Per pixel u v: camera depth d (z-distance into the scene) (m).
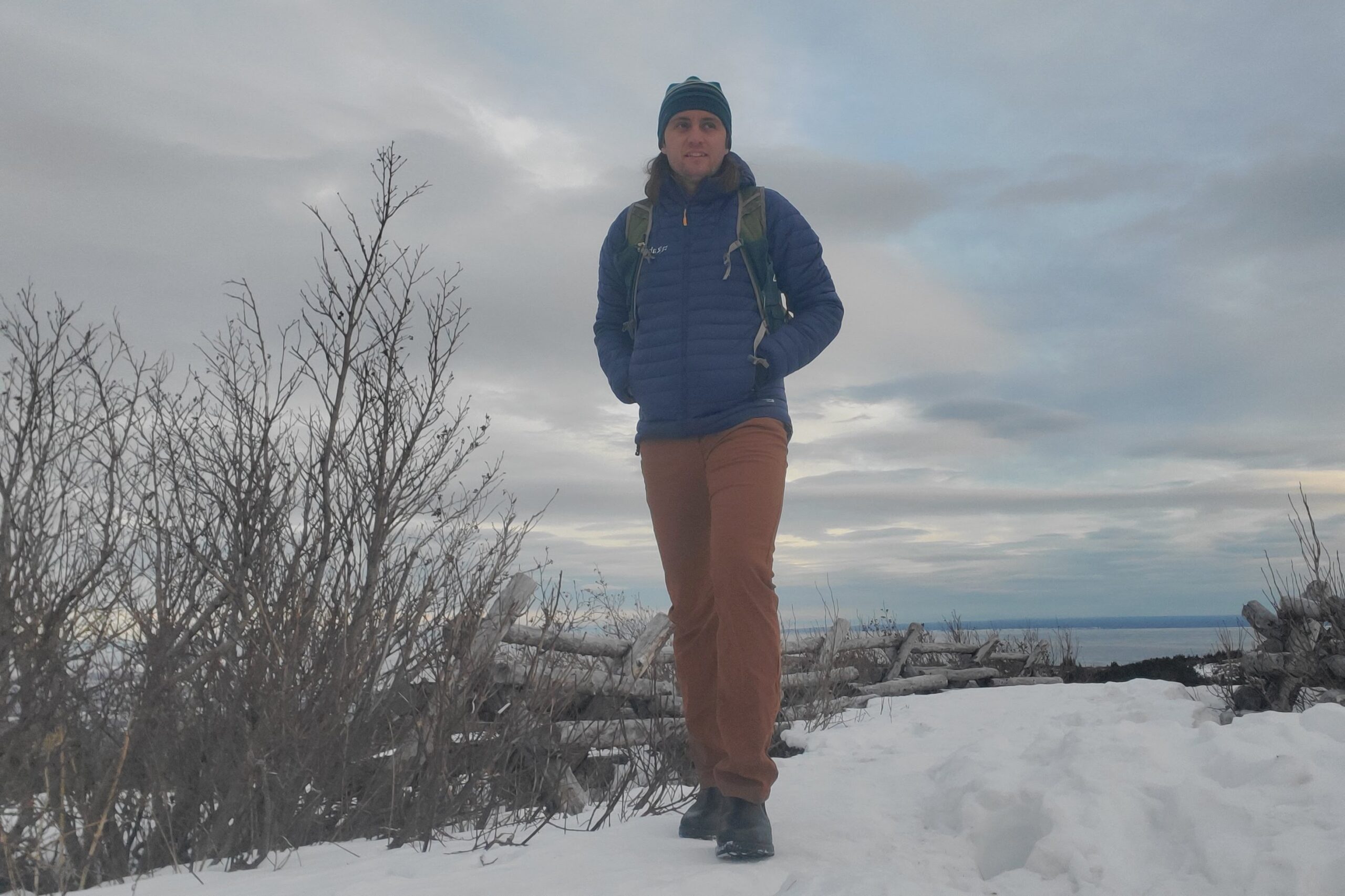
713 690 2.79
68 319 3.62
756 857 2.44
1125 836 2.53
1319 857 2.17
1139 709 6.38
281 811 3.20
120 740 3.05
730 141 2.97
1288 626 6.46
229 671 3.33
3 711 2.85
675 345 2.76
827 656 8.03
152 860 3.05
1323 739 3.18
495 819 3.64
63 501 3.40
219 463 3.73
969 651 10.84
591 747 4.34
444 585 4.00
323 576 3.66
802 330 2.75
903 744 5.68
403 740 3.69
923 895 2.12
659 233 2.88
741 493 2.58
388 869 2.61
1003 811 2.78
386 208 4.13
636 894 2.13
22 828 2.80
